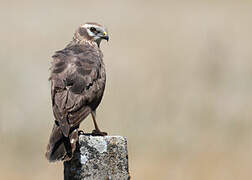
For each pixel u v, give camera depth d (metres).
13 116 16.78
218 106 18.06
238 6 33.50
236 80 20.59
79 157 7.83
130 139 16.05
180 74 20.42
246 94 19.41
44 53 22.77
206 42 22.92
